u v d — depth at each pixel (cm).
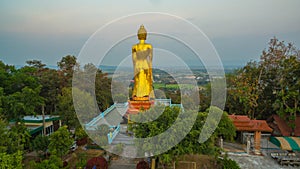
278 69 2541
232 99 2847
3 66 2383
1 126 1432
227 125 1738
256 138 2014
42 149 1789
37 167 1387
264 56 2784
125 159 1748
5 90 2153
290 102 2277
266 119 2731
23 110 1872
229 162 1586
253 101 2655
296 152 1981
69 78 2889
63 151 1622
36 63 3294
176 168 1606
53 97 2741
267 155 1948
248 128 1984
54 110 2880
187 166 1623
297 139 1878
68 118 2127
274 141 1911
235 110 2848
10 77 2211
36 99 1950
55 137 1600
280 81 2325
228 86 2866
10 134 1551
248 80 2734
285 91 2267
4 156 1250
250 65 2859
